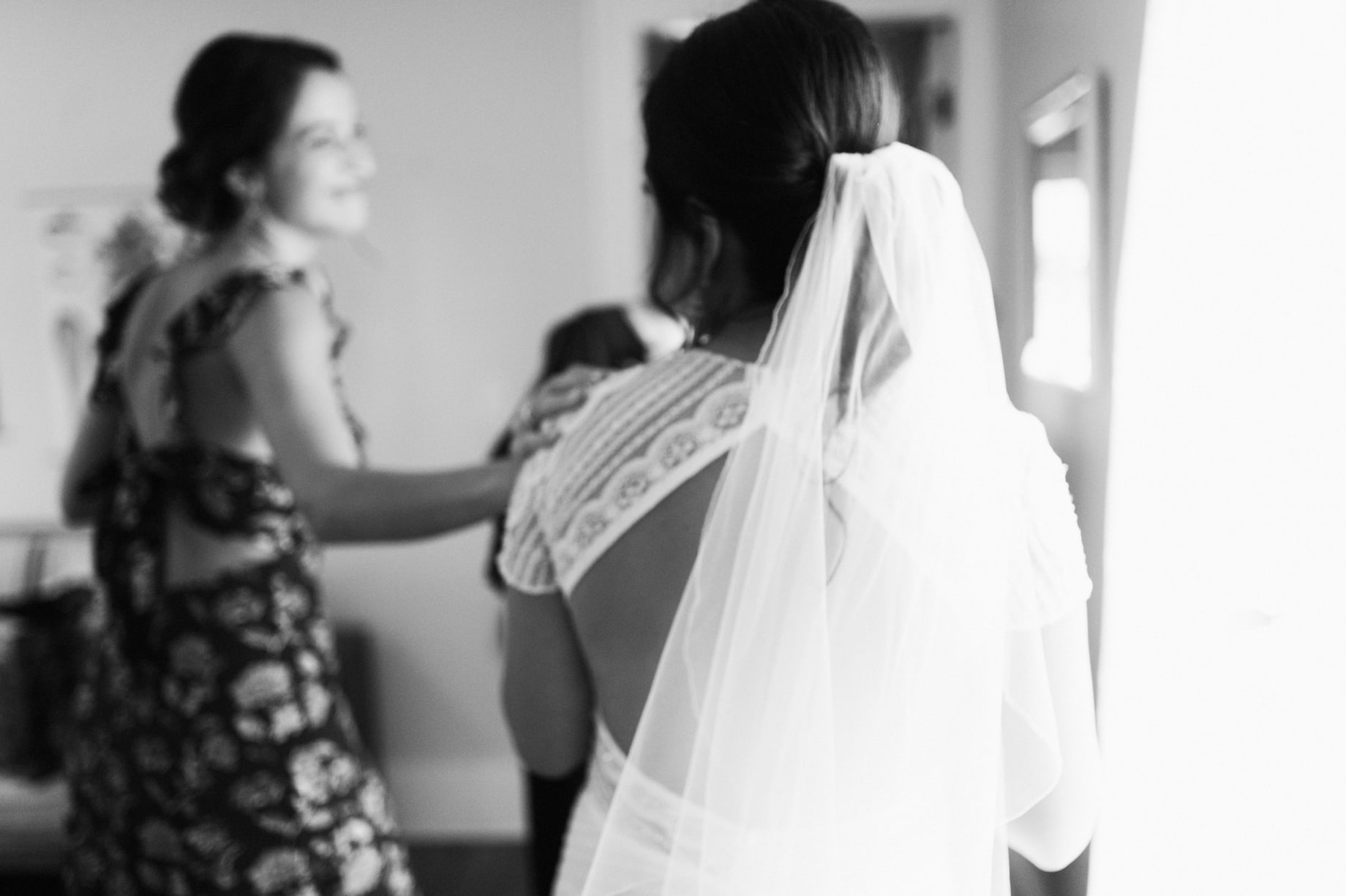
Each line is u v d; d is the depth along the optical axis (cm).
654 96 96
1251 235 123
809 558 89
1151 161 141
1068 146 225
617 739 98
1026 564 93
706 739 91
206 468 150
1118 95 190
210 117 150
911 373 91
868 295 90
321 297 156
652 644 92
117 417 166
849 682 91
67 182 352
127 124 350
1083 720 98
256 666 149
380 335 359
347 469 141
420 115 351
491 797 370
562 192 352
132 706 150
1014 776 98
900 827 93
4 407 360
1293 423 119
